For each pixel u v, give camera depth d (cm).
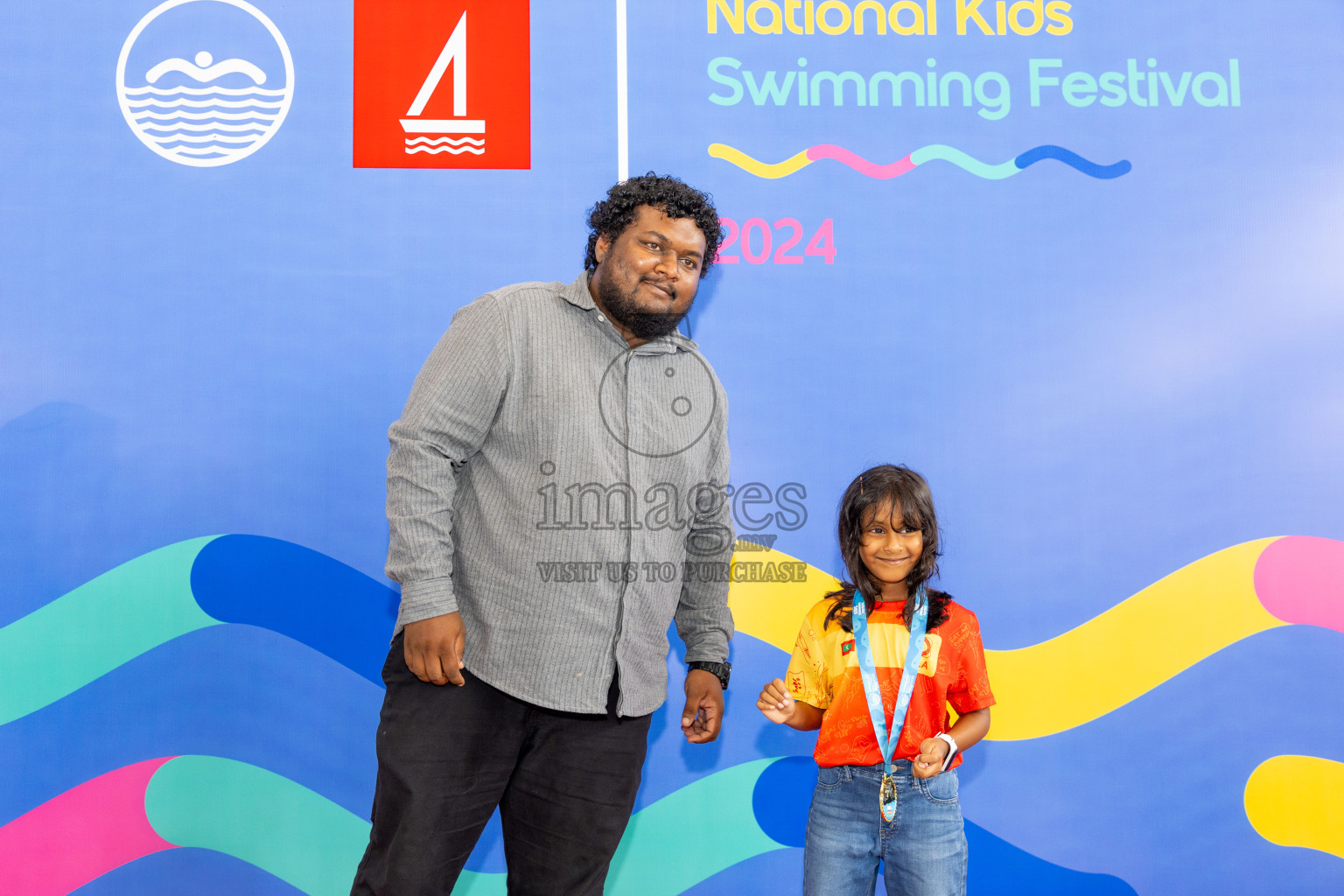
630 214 145
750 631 207
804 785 205
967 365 216
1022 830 205
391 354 206
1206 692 211
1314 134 225
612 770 141
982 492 213
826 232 216
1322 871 208
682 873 201
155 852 193
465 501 143
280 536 201
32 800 191
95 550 196
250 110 207
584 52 214
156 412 200
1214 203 222
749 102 216
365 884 133
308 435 203
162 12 207
